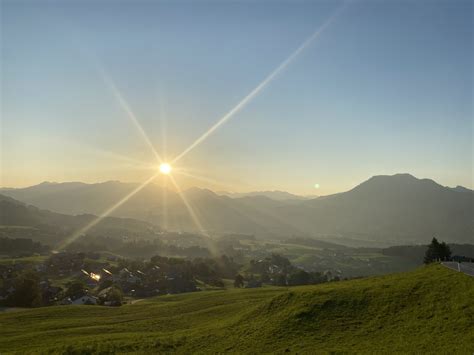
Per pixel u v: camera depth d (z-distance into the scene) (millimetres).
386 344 39625
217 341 51250
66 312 91312
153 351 47844
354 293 57156
